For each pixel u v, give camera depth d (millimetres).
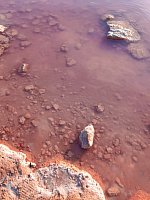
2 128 900
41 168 786
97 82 1067
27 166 794
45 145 867
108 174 818
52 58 1146
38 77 1062
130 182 809
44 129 904
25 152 846
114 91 1042
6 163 782
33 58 1140
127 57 1184
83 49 1199
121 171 829
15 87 1021
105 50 1206
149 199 777
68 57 1154
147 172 834
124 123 945
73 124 923
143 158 864
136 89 1060
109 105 992
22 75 1066
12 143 866
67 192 734
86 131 870
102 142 886
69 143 875
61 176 767
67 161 834
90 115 955
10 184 744
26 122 918
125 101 1012
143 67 1147
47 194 729
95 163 837
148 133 927
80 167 825
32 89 1018
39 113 945
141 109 994
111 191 783
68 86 1040
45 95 1001
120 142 892
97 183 768
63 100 991
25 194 726
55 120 929
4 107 954
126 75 1106
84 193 735
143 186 804
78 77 1077
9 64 1108
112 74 1104
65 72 1091
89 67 1122
